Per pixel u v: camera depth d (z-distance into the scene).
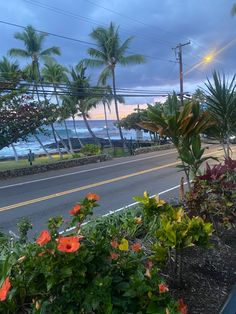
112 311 2.15
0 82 19.92
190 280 3.57
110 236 3.53
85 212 2.87
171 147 36.44
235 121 6.46
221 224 4.82
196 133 5.57
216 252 4.26
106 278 2.15
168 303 2.22
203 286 3.49
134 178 16.02
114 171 19.05
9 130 20.02
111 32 35.25
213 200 4.65
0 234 4.41
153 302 2.19
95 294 2.10
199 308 3.12
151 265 2.62
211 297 3.31
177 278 3.44
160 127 5.56
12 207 10.73
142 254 2.91
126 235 4.23
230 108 6.38
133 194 12.00
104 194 12.20
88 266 2.23
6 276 2.19
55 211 9.96
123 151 33.25
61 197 12.09
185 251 4.20
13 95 19.84
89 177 17.06
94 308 2.06
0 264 2.37
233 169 5.54
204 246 3.27
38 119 20.77
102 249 2.35
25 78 22.06
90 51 35.88
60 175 18.34
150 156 28.02
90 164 23.56
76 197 11.96
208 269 3.85
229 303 3.13
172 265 3.50
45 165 20.56
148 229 4.25
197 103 5.47
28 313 2.25
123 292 2.29
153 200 3.90
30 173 19.36
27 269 2.22
